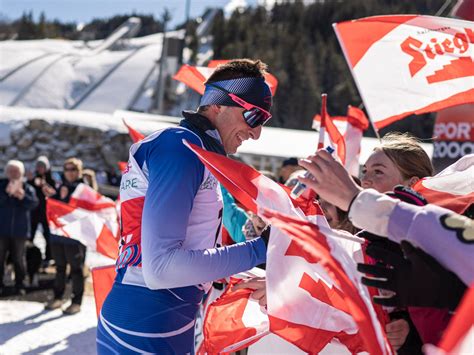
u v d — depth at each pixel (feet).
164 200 5.45
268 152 42.27
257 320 6.61
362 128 12.03
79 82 196.54
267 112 6.21
